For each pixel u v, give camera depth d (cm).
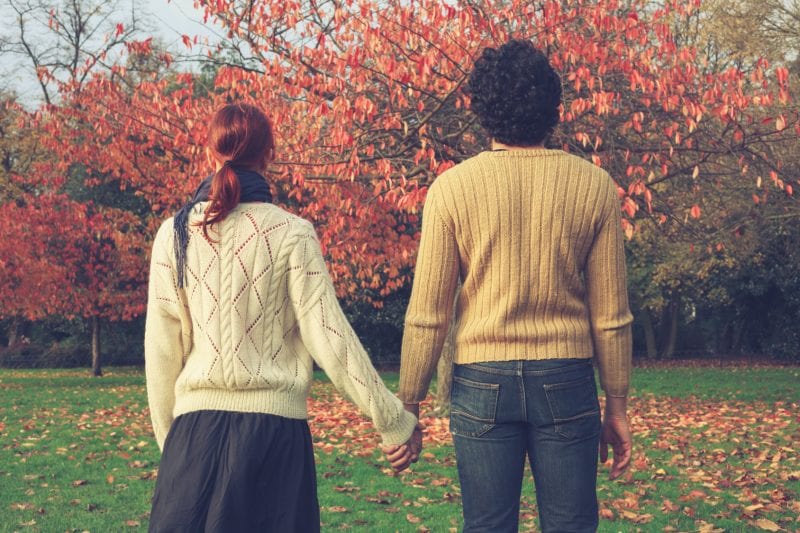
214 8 882
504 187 210
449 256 215
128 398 1398
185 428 201
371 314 2317
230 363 202
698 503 546
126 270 1889
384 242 1153
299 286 208
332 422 989
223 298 204
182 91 991
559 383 205
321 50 832
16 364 2681
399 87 795
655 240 1795
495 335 208
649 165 874
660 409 1179
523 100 212
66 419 1067
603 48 751
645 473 652
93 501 558
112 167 1416
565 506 208
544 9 747
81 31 2183
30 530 479
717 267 2283
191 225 209
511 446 210
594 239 214
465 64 800
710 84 816
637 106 874
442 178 218
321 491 590
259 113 218
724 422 969
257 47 926
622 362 220
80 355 2692
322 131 951
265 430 198
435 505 543
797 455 735
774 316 2483
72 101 1279
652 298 2392
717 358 2592
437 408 1030
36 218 1656
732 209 1384
